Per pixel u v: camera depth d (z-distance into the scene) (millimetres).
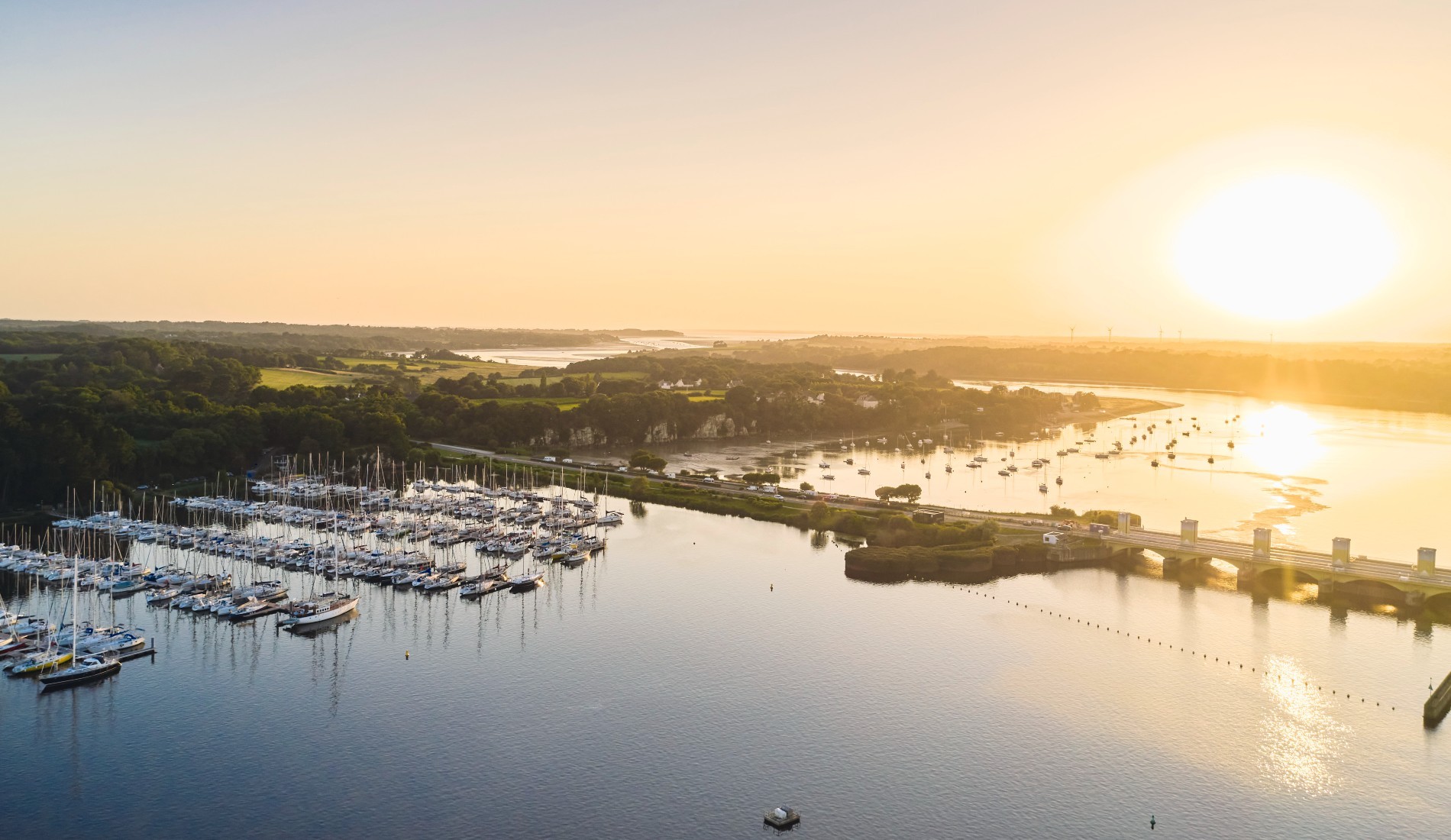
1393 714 185000
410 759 169000
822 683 199000
